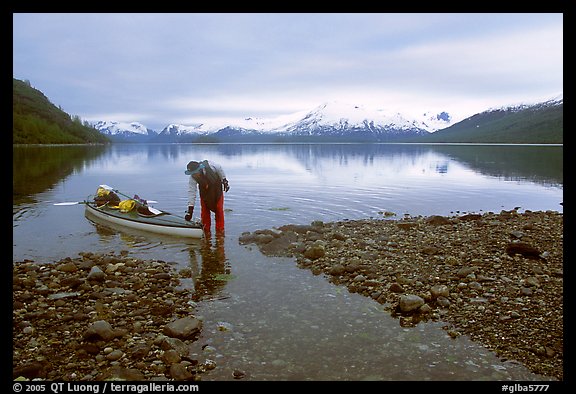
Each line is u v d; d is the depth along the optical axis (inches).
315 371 259.3
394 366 264.2
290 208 847.1
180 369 255.4
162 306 348.8
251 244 564.7
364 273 433.1
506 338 294.7
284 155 4010.8
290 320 331.9
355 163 2519.7
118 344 288.0
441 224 665.6
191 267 467.8
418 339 298.7
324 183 1312.7
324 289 400.5
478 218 699.4
